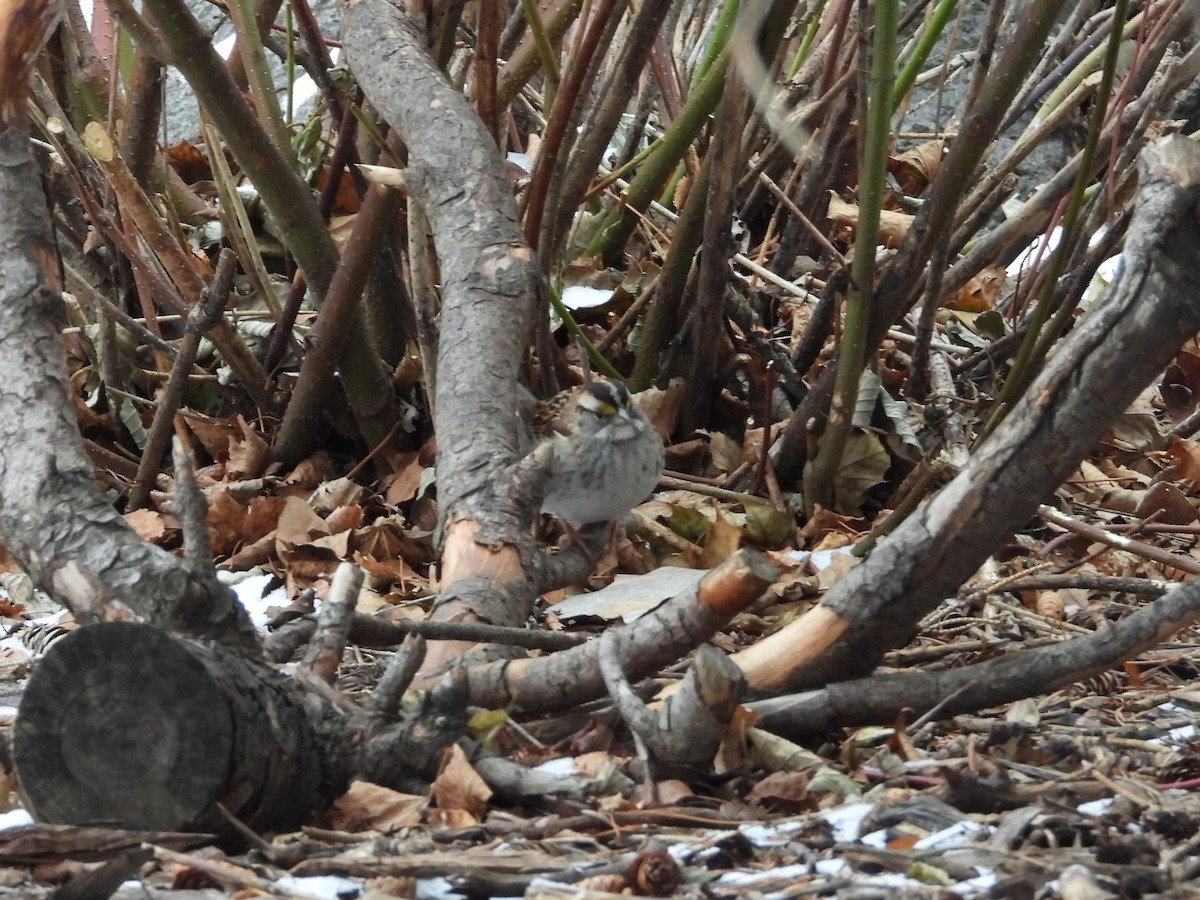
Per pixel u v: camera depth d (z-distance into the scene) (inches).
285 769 188.1
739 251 450.3
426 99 324.8
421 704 200.4
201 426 413.1
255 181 368.8
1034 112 534.9
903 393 397.4
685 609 209.3
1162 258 185.9
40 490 209.0
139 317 436.5
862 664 217.2
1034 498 202.4
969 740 219.5
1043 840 175.8
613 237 453.7
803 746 220.1
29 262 227.5
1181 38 365.4
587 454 331.3
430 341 355.6
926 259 348.8
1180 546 364.8
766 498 383.6
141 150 428.1
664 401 406.9
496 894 165.3
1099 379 192.7
